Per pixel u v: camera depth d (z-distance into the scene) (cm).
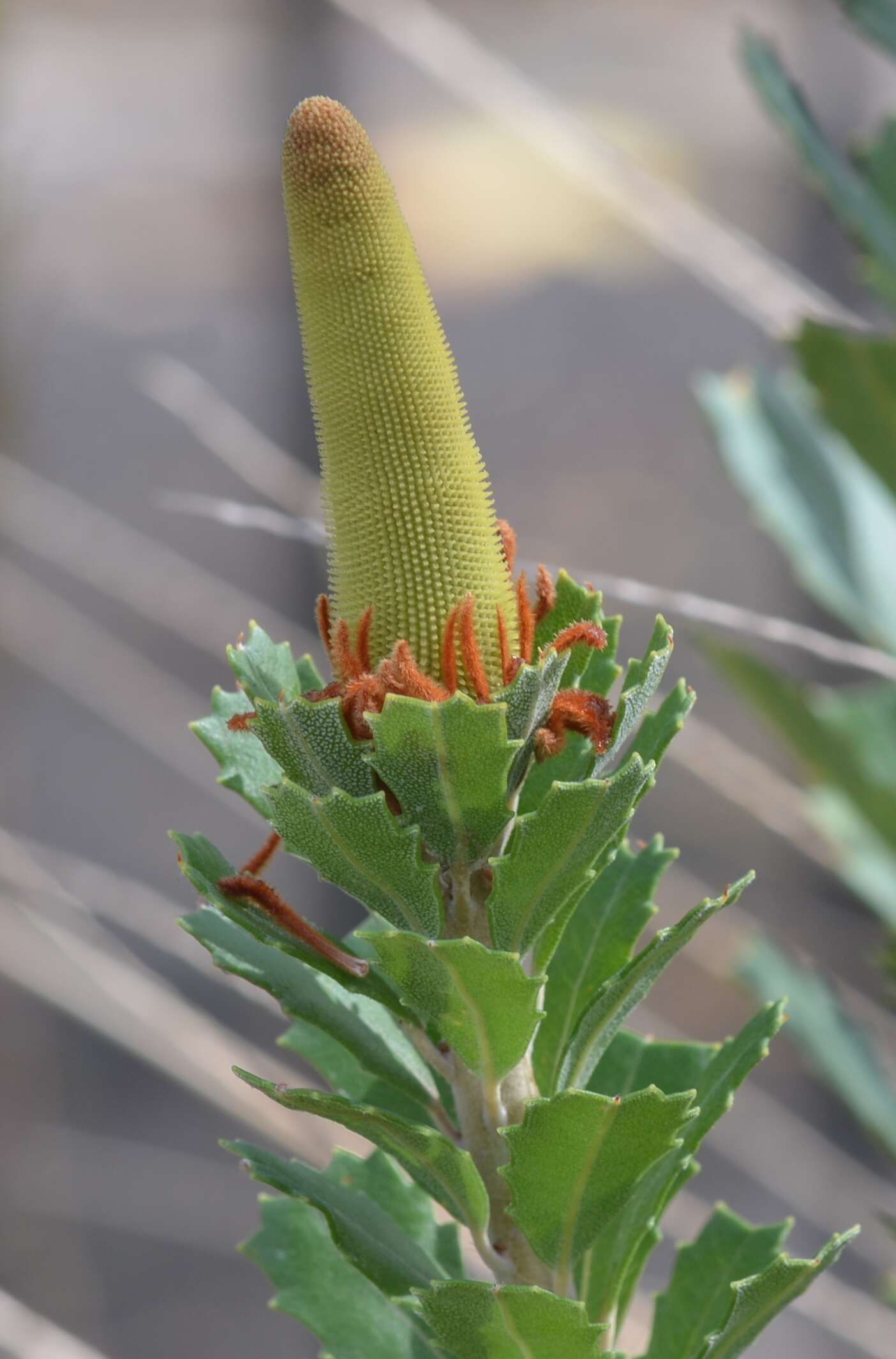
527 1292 53
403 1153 55
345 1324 59
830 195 77
